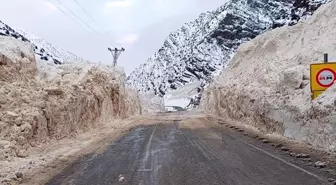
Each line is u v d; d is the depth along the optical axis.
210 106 37.62
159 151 10.23
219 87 30.05
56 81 14.41
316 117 10.55
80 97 15.09
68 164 8.35
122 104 27.61
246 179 6.60
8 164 7.92
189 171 7.45
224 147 10.59
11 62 11.99
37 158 8.80
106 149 10.69
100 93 19.55
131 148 10.91
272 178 6.61
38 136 10.42
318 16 19.02
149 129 17.56
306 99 12.10
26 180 6.80
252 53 26.72
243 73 25.44
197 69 199.50
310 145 10.38
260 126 16.19
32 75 13.44
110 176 7.18
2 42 13.19
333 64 11.16
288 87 13.95
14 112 9.96
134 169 7.79
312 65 11.38
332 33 15.83
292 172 7.03
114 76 25.84
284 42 21.55
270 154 9.20
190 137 13.52
